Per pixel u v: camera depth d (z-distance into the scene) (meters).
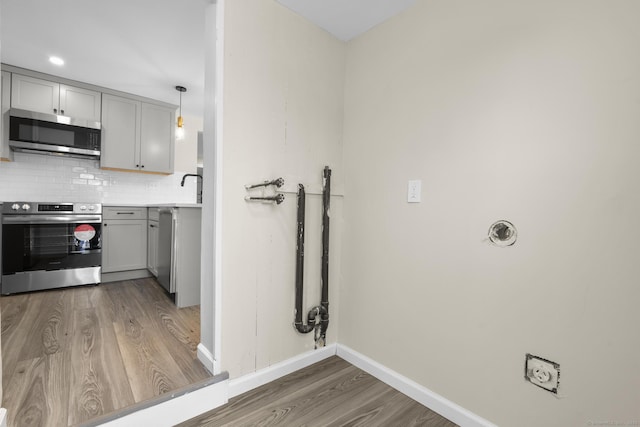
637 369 0.94
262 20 1.55
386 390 1.59
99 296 2.73
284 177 1.67
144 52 2.44
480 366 1.30
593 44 1.02
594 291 1.02
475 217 1.32
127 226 3.28
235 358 1.53
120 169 3.35
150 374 1.50
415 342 1.54
